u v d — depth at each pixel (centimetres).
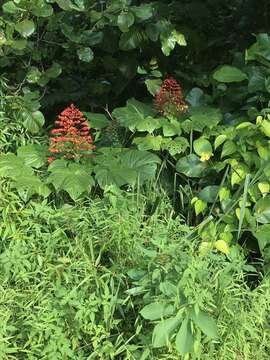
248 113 271
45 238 223
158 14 311
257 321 214
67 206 246
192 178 275
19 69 307
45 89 311
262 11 339
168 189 274
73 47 297
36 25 293
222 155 258
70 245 220
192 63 329
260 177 250
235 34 340
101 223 222
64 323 206
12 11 274
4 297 213
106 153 269
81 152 265
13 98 286
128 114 279
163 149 275
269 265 242
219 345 205
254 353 215
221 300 206
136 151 266
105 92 323
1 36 274
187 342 191
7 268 215
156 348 201
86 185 248
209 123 271
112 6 285
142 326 207
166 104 281
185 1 339
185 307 194
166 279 201
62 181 248
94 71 328
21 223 232
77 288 209
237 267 220
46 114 326
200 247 226
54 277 216
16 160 263
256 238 247
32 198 257
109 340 210
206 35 340
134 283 202
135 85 329
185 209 270
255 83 273
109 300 208
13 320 214
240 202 247
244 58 299
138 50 314
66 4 277
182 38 301
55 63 298
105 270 212
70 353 201
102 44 304
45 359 201
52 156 271
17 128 286
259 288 222
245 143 257
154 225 232
